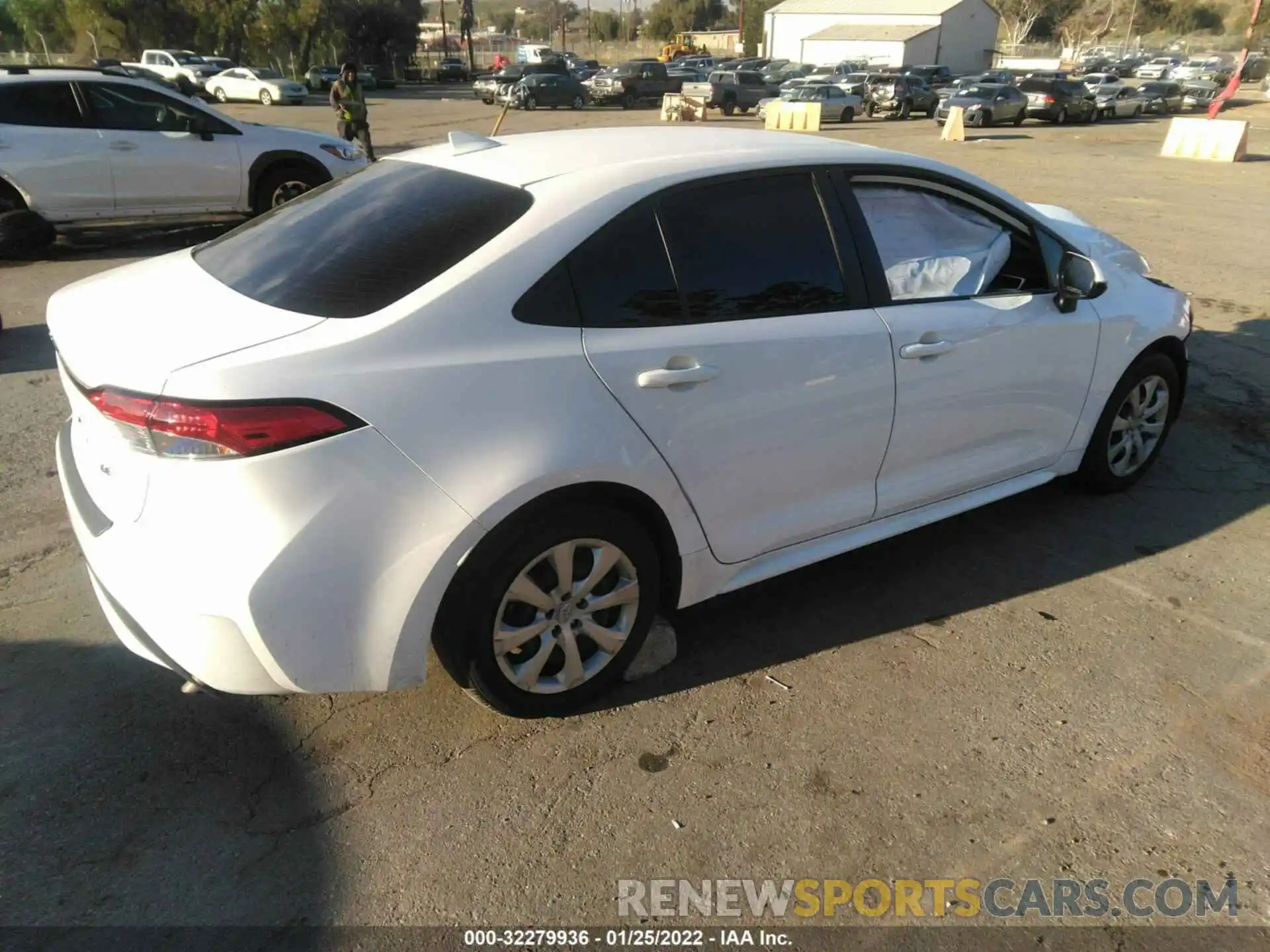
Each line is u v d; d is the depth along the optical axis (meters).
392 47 56.91
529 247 2.59
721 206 2.94
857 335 3.11
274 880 2.33
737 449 2.92
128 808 2.53
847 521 3.34
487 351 2.47
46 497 4.27
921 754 2.78
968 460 3.65
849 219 3.21
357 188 3.17
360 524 2.31
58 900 2.25
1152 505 4.39
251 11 49.41
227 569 2.24
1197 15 98.44
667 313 2.79
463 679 2.71
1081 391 3.96
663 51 69.38
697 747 2.80
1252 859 2.43
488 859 2.40
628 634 2.92
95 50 46.81
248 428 2.19
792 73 44.94
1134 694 3.05
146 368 2.26
